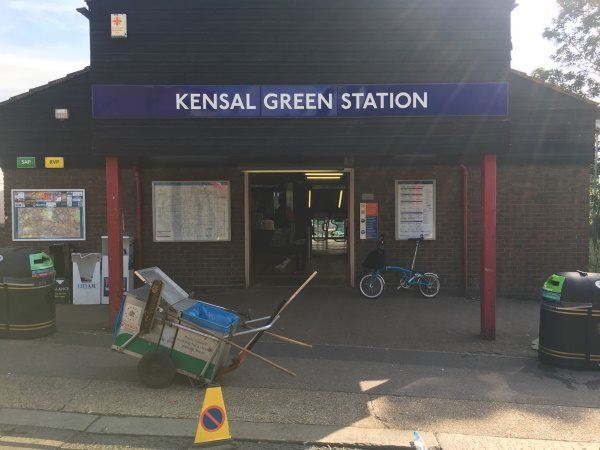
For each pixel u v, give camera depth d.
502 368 5.90
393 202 9.80
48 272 6.79
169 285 5.59
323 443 4.09
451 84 6.89
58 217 9.45
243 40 6.89
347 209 10.28
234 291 9.75
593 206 11.50
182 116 6.87
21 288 6.57
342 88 6.89
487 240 6.95
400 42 6.92
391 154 6.99
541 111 9.45
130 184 9.67
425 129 6.91
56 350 6.22
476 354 6.37
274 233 11.30
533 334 7.27
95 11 6.80
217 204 9.78
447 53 6.92
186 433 4.18
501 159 9.52
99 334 6.94
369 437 4.18
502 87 6.88
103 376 5.40
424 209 9.77
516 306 9.02
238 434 4.20
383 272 9.81
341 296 9.42
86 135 9.35
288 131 6.91
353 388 5.23
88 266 9.23
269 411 4.64
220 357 5.12
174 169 9.74
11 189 9.39
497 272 9.66
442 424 4.46
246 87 6.87
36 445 3.96
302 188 11.31
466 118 6.91
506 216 9.60
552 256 9.58
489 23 6.93
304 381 5.39
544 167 9.52
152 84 6.85
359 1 6.91
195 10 6.86
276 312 5.36
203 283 9.82
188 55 6.86
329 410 4.70
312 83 6.91
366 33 6.91
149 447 3.98
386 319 7.93
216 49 6.88
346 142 6.91
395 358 6.18
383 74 6.92
